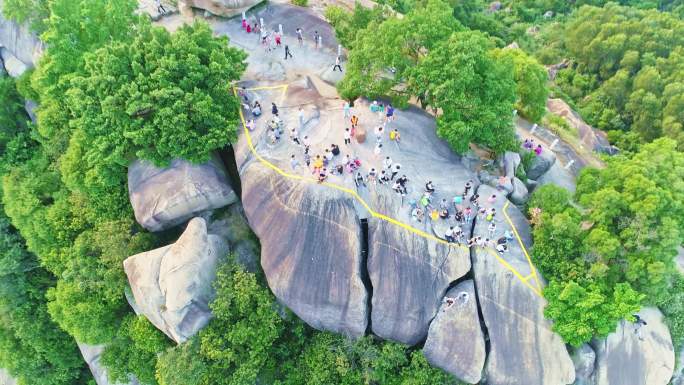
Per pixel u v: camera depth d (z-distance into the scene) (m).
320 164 31.69
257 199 32.62
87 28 35.91
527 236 32.56
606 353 30.75
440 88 32.03
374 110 35.28
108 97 31.09
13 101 48.12
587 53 64.38
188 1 43.50
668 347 31.69
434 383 30.77
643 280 30.08
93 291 36.31
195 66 32.59
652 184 30.02
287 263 31.22
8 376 46.50
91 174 35.31
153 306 32.19
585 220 32.03
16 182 41.38
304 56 41.94
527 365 30.16
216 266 33.38
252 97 36.88
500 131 34.78
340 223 31.22
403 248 31.17
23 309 41.69
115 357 37.25
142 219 33.78
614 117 59.62
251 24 43.53
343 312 31.08
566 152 42.88
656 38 61.50
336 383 31.77
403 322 30.95
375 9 40.50
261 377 33.53
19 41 45.38
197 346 32.06
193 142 32.62
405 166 33.47
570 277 30.34
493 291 31.00
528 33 77.44
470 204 33.03
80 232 37.81
